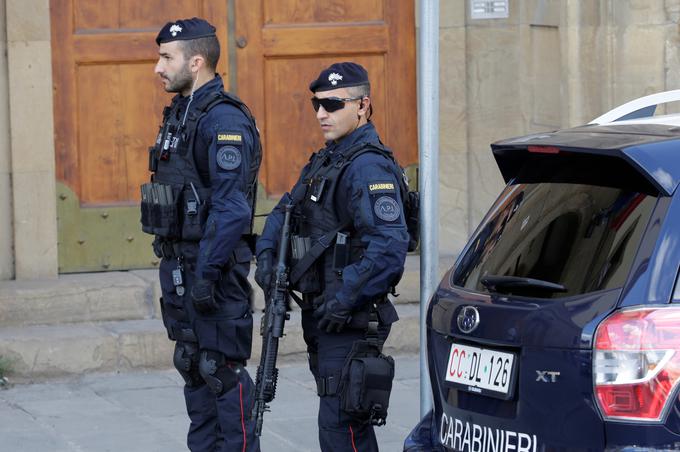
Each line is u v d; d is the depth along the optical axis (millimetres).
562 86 21203
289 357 19000
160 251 13273
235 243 12602
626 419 8305
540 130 21469
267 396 11758
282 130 20984
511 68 21328
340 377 11438
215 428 13359
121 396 17297
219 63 20688
